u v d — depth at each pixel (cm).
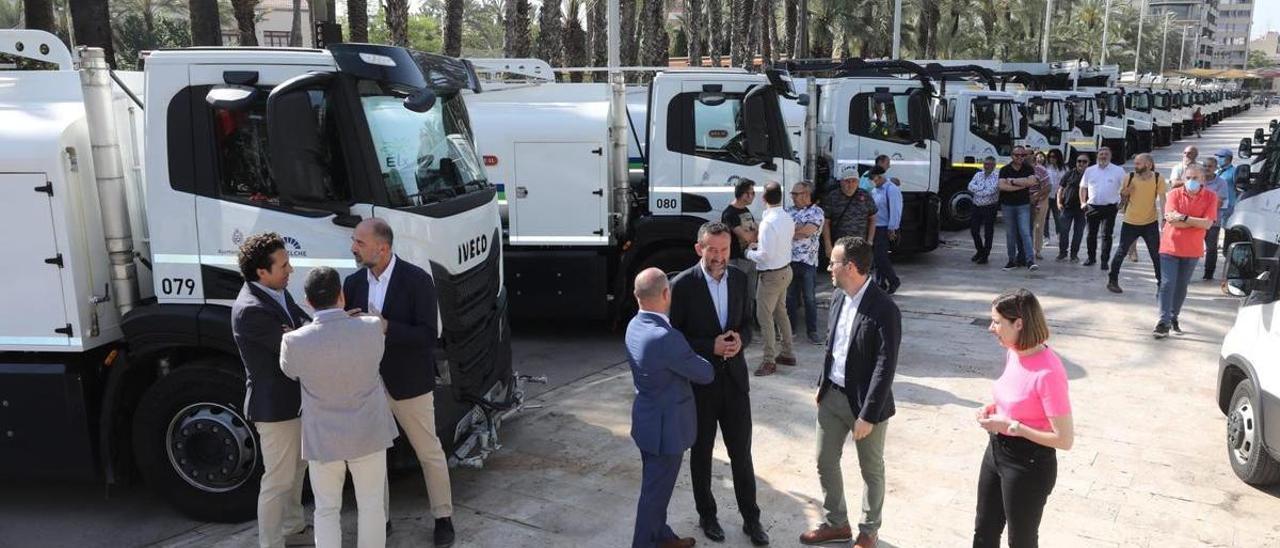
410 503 547
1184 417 677
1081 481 563
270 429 443
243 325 427
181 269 491
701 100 899
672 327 446
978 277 1234
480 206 557
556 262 892
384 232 450
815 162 1222
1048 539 491
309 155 451
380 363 455
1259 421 531
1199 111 4841
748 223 809
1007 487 384
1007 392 382
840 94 1353
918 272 1280
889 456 605
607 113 883
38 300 486
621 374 820
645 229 905
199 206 485
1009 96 1691
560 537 501
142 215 532
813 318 899
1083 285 1164
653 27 2384
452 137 559
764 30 2908
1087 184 1267
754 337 933
